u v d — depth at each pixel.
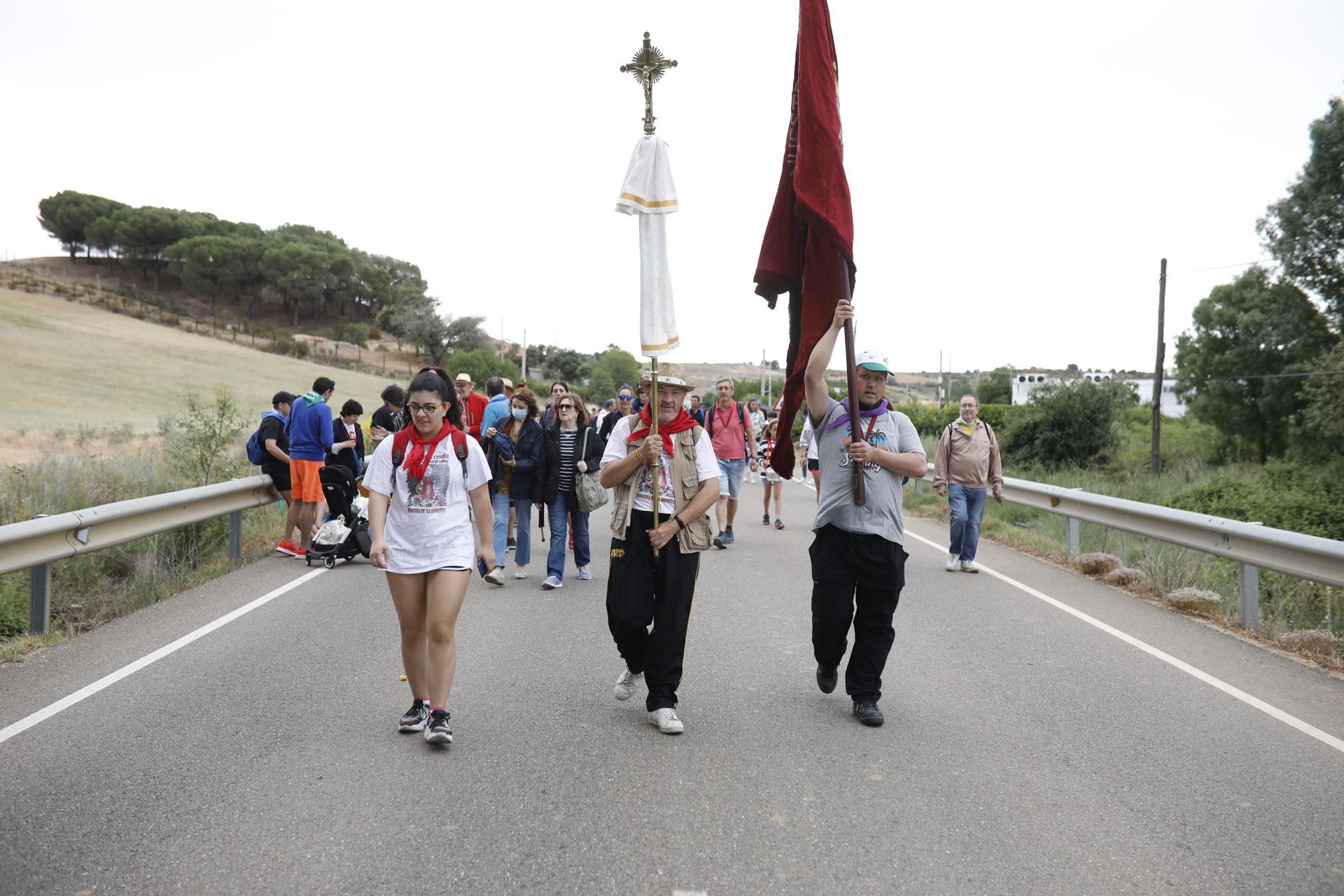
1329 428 25.66
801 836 3.85
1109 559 10.23
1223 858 3.67
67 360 64.25
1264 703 5.68
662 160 5.59
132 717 5.25
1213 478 24.16
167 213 156.75
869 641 5.41
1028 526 15.30
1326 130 28.16
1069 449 29.41
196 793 4.21
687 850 3.71
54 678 6.00
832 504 5.48
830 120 5.71
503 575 9.79
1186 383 35.66
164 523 8.80
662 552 5.25
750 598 8.88
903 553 5.45
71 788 4.25
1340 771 4.59
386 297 158.25
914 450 5.59
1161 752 4.84
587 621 7.88
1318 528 16.50
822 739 5.04
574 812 4.06
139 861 3.56
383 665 6.37
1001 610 8.38
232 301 149.75
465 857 3.63
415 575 4.97
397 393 11.43
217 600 8.53
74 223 157.00
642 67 5.59
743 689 6.00
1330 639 6.90
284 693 5.73
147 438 26.58
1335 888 3.45
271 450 10.78
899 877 3.51
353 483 10.64
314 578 9.68
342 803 4.12
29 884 3.37
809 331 5.80
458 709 5.49
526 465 9.58
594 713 5.43
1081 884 3.47
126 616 7.86
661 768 4.59
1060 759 4.75
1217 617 8.18
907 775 4.54
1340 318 30.28
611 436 5.51
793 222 6.10
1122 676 6.27
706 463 5.34
